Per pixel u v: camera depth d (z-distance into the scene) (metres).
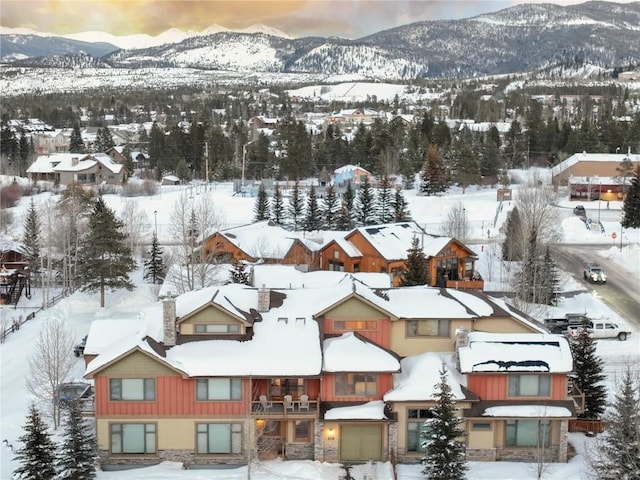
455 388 38.97
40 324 62.88
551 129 165.75
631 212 102.50
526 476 37.28
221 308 40.78
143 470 38.12
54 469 34.56
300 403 39.09
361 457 39.44
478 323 43.53
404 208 104.06
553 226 91.06
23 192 126.88
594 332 59.47
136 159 174.62
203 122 188.12
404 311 42.91
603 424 42.50
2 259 74.06
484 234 100.50
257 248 76.56
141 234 94.69
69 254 76.19
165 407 38.72
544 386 39.75
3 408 44.72
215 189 134.38
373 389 39.88
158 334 41.44
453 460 35.12
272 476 37.31
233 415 38.84
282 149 166.38
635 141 161.50
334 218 100.81
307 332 41.41
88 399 42.06
